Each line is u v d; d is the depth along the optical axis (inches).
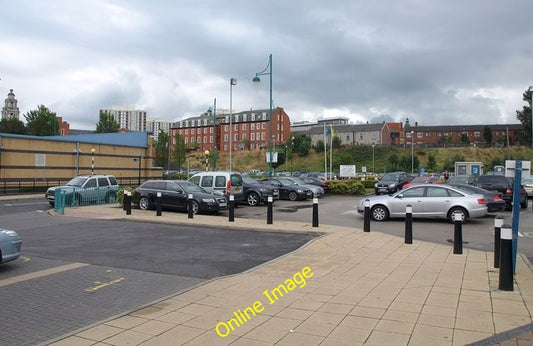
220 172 862.5
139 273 331.0
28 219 653.9
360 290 280.2
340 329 211.6
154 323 220.1
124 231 542.6
